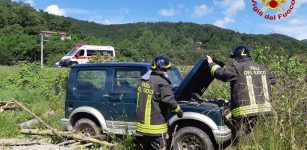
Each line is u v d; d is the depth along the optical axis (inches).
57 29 3629.4
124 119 298.7
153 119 242.7
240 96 242.8
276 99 233.1
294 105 223.0
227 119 261.4
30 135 345.1
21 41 1964.8
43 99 553.6
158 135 243.0
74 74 329.1
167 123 264.2
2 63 1637.6
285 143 213.0
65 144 305.7
